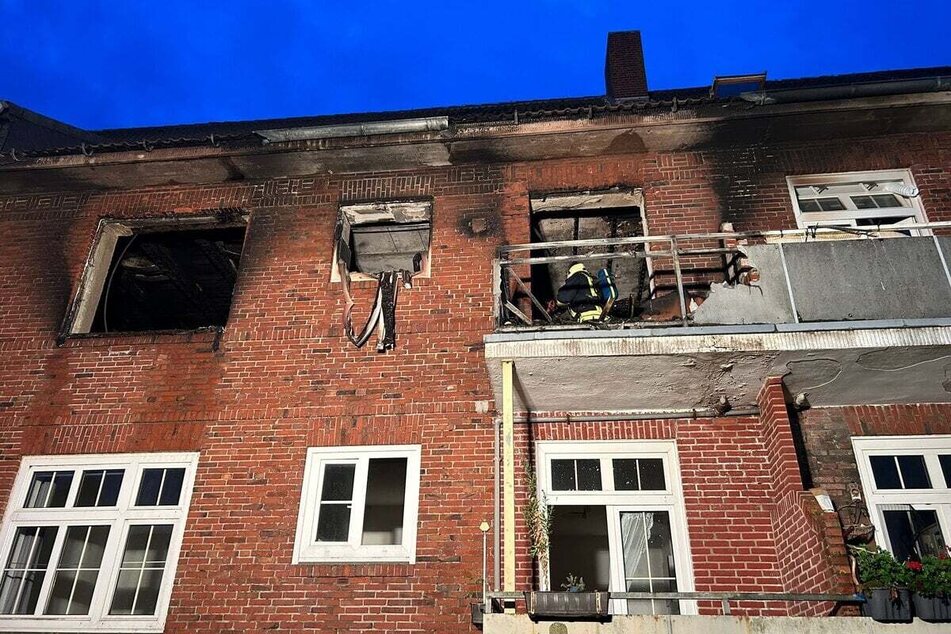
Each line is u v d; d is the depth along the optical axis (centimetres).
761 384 705
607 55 1275
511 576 583
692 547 689
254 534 729
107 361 853
